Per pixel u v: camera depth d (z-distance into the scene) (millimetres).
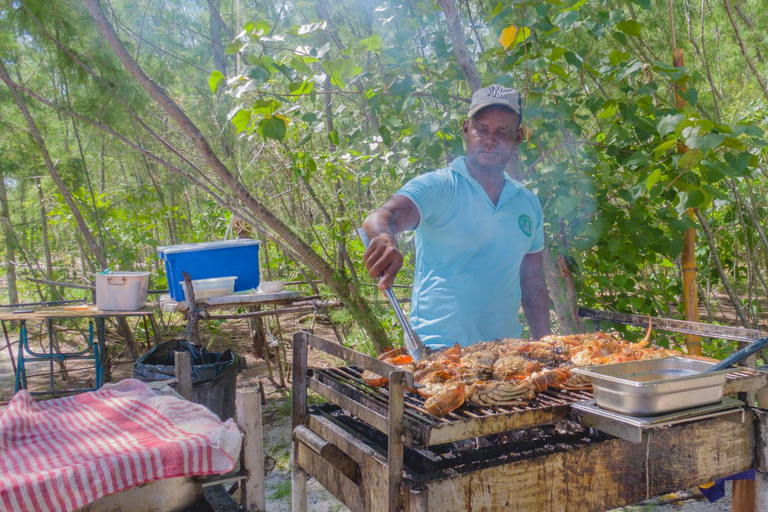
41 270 7922
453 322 2465
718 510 3131
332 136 4570
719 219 5449
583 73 3801
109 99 5160
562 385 1794
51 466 1436
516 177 3629
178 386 2227
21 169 6672
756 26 5191
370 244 2076
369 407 1702
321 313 5645
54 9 4805
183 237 8312
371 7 4762
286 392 5438
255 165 6270
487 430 1503
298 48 3607
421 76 3895
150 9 6305
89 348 5363
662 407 1531
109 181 10070
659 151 3115
